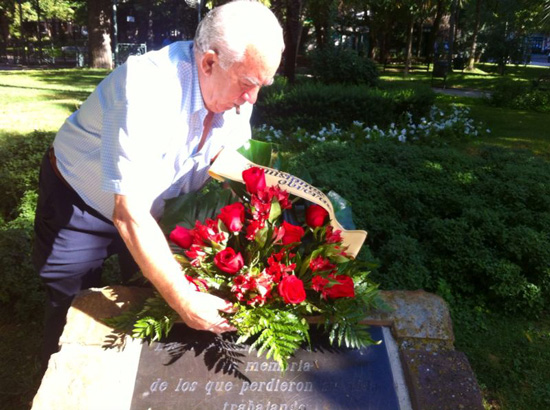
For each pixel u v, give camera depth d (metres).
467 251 3.90
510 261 3.96
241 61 1.59
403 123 8.64
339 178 4.53
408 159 5.17
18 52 24.88
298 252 1.82
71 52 27.28
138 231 1.62
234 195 2.06
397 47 32.06
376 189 4.57
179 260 1.80
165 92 1.68
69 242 2.14
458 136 8.82
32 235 3.86
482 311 3.76
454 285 3.89
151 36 30.06
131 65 1.69
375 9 23.39
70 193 2.10
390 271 3.68
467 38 27.98
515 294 3.68
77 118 1.98
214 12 1.63
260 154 2.11
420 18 26.00
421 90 9.62
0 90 12.66
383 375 1.69
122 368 1.69
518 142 8.82
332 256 1.81
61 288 2.25
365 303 1.83
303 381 1.66
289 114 8.82
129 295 1.94
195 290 1.66
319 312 1.81
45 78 15.94
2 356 3.10
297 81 11.33
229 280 1.72
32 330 3.32
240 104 1.77
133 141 1.62
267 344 1.62
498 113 12.15
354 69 10.94
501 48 22.81
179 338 1.77
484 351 3.38
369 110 8.75
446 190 4.66
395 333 1.87
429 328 1.88
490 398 3.02
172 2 28.12
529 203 4.62
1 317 3.41
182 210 1.99
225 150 1.94
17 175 4.58
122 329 1.80
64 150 2.02
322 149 5.46
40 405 1.60
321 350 1.75
